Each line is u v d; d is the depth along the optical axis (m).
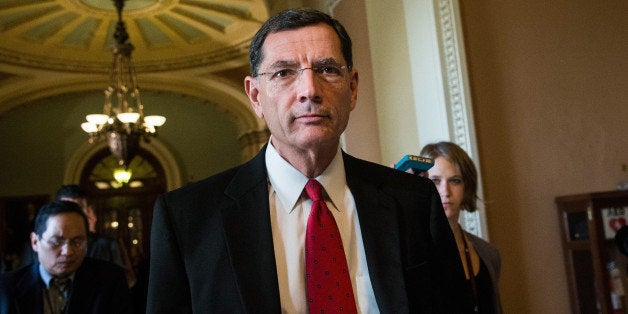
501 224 3.44
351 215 1.30
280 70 1.23
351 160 1.40
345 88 1.25
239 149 12.30
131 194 12.03
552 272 3.50
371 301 1.23
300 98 1.19
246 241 1.20
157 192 12.08
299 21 1.25
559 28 3.82
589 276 3.37
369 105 4.82
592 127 3.76
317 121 1.20
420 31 3.81
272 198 1.30
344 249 1.26
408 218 1.29
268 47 1.25
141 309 5.49
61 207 2.48
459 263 1.35
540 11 3.80
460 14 3.59
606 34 3.92
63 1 8.51
